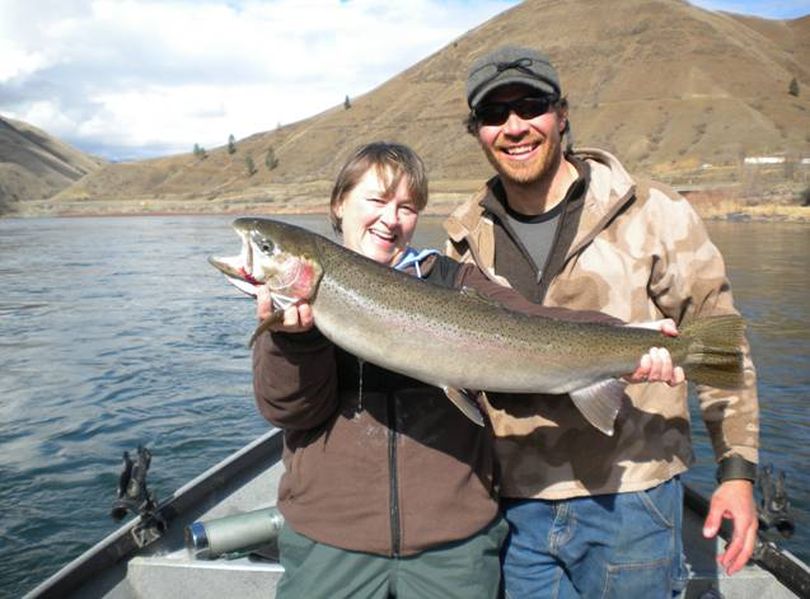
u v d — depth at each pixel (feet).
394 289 10.30
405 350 10.15
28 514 26.11
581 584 11.60
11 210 552.41
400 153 10.51
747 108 532.73
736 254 107.55
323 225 224.74
